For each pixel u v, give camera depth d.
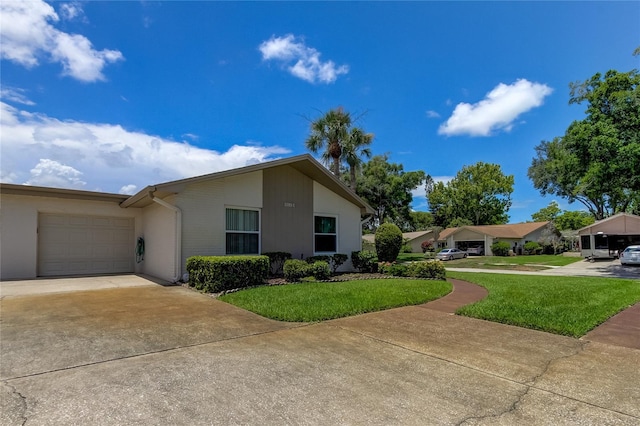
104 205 12.73
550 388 3.39
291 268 10.43
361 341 4.88
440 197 60.62
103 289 9.03
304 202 13.34
